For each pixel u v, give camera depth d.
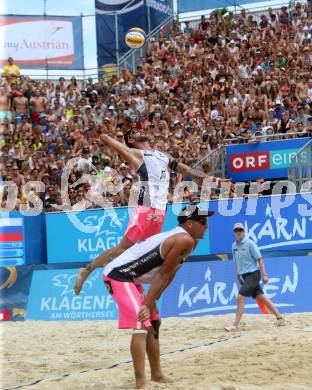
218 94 31.78
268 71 32.88
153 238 9.96
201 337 16.44
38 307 22.86
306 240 21.41
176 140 28.55
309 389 9.21
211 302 21.25
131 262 9.88
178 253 9.42
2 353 15.04
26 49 40.09
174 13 41.59
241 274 17.78
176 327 18.39
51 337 17.67
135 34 34.19
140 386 9.65
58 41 40.50
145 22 39.69
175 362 12.16
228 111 30.33
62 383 10.86
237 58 34.06
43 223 24.70
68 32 40.59
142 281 10.04
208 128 28.69
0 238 24.28
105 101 34.72
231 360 11.86
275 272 21.05
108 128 30.86
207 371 10.88
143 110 32.25
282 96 30.30
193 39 37.16
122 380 10.79
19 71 36.69
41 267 23.42
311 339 14.03
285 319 18.67
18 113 33.66
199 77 33.81
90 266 11.43
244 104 30.50
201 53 35.84
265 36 35.34
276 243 21.73
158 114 30.00
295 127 26.62
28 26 40.03
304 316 19.05
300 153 23.22
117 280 9.90
